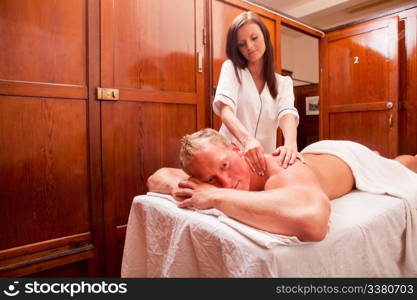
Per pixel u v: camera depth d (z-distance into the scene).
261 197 0.66
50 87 1.28
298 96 3.99
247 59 1.24
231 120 1.12
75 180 1.37
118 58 1.49
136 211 1.03
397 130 2.49
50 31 1.29
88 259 1.42
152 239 0.94
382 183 1.09
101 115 1.44
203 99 1.87
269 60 1.26
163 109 1.68
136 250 1.03
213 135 0.85
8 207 1.20
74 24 1.35
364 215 0.83
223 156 0.80
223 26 2.00
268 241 0.58
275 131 1.37
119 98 1.49
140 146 1.58
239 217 0.67
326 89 2.95
